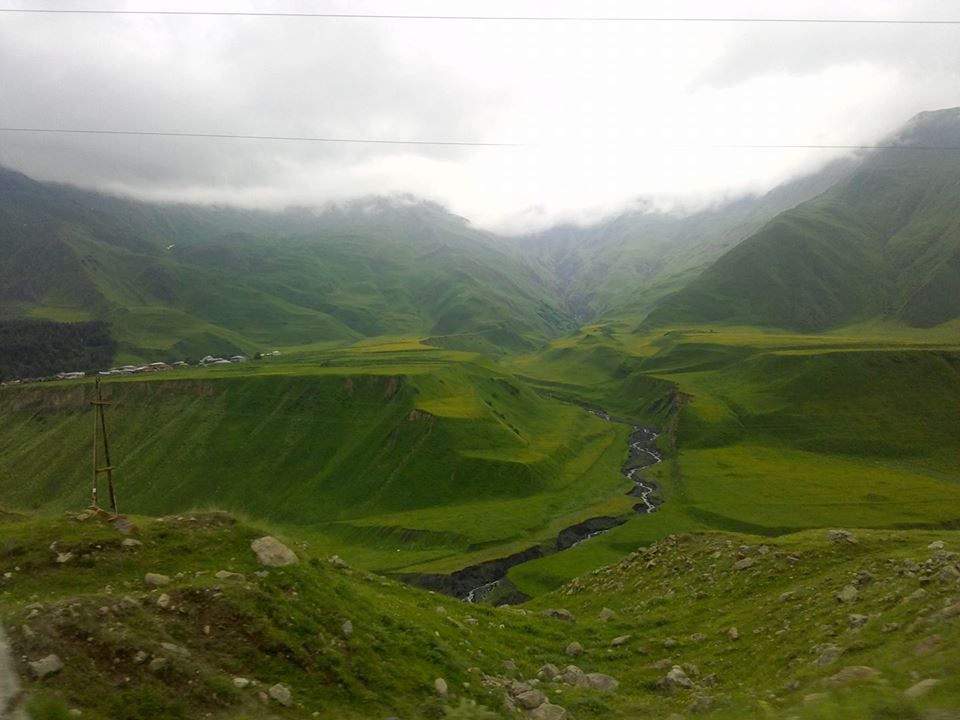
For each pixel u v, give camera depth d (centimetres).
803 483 11800
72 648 1347
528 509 11450
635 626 2884
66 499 15100
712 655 2414
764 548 3503
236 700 1391
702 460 13900
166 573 1792
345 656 1667
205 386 17688
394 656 1777
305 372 18112
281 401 16938
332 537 11281
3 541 1847
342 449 15162
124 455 16200
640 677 2261
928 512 9869
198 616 1584
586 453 15338
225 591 1669
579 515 11094
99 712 1235
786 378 18238
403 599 2612
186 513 2170
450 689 1738
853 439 15338
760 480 12062
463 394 16900
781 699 1659
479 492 12781
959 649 1461
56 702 1203
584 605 3638
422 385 16775
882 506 10244
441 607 2705
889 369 17588
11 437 17838
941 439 15050
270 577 1825
